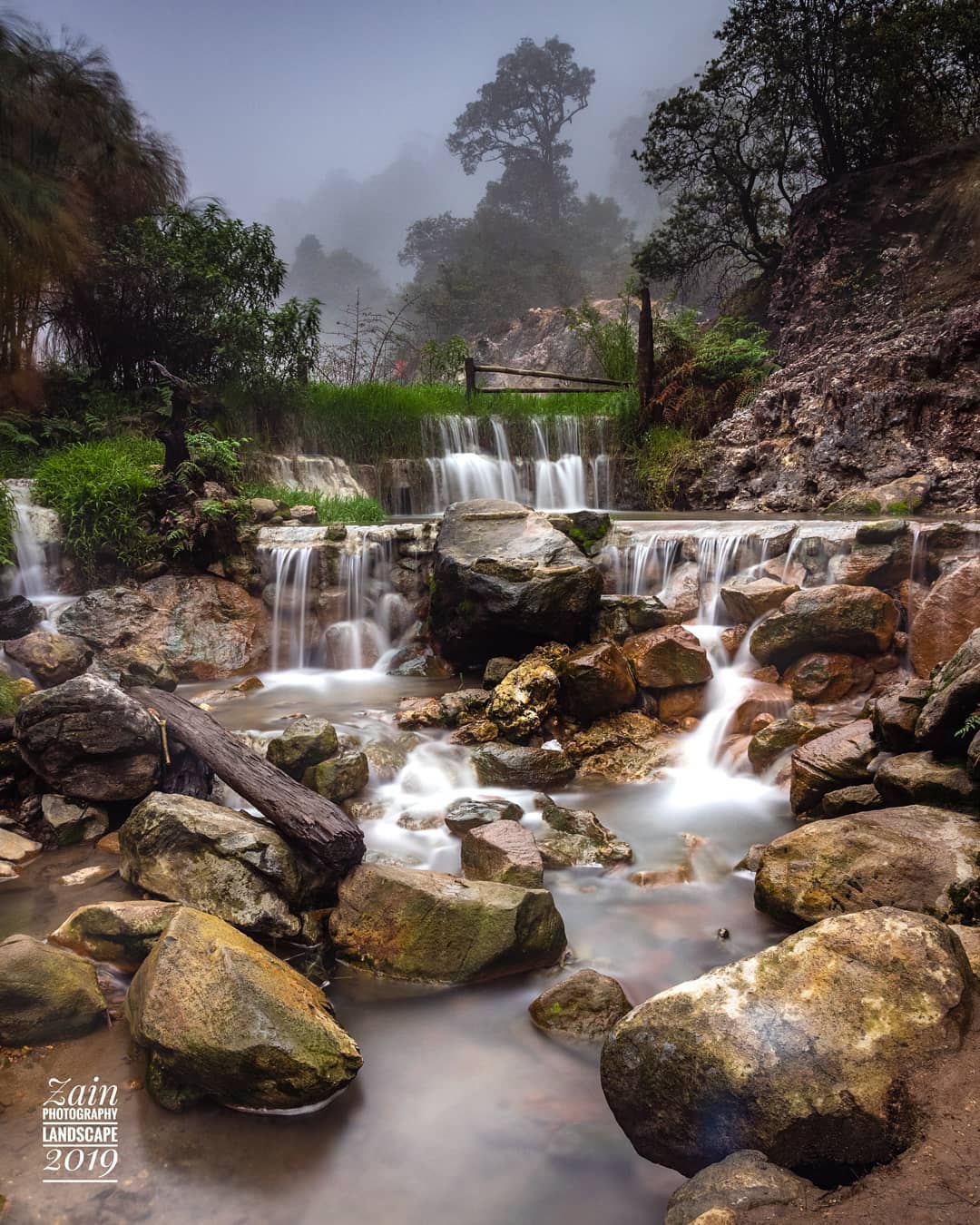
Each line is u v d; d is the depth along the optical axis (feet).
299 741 19.19
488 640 26.50
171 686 25.67
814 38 62.90
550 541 26.84
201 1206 8.34
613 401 55.11
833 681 22.20
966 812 14.14
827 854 13.66
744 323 65.10
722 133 70.18
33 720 17.07
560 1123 9.52
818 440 46.34
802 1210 6.75
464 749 21.40
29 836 16.69
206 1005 9.84
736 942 13.21
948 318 45.78
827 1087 7.88
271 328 44.75
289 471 42.65
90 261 43.16
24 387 42.22
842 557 25.89
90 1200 8.34
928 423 42.60
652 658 23.43
